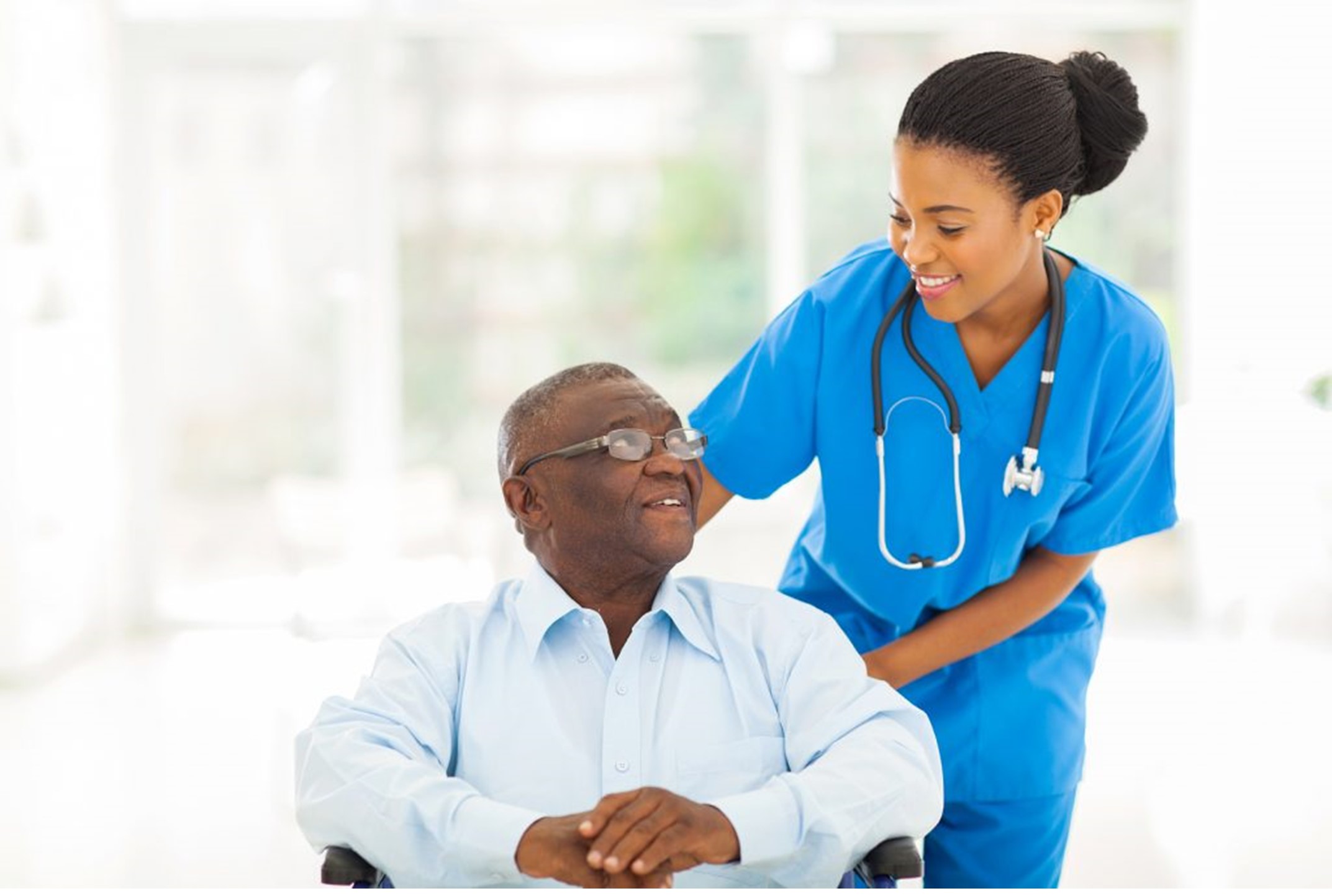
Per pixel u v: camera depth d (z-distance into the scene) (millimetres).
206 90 6695
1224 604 6266
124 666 6016
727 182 6715
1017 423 2156
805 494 6637
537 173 6719
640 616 2021
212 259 6758
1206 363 6473
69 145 6273
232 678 5762
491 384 6805
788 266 6715
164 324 6766
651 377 6812
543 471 1951
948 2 6625
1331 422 5785
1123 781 4359
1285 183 6152
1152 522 2254
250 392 6789
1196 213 6523
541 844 1716
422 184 6734
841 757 1860
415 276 6762
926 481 2186
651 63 6672
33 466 5852
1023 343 2143
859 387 2201
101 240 6566
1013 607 2215
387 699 1946
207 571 6816
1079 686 2332
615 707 1948
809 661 2002
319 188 6719
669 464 1936
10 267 5695
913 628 2277
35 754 4816
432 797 1784
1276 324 6180
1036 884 2348
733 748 1959
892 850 1826
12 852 3906
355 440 6762
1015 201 1924
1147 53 6621
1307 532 5844
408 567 6703
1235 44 6297
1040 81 1920
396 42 6684
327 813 1839
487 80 6691
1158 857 3758
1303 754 4555
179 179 6730
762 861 1756
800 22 6605
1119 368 2135
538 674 1969
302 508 6746
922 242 1935
